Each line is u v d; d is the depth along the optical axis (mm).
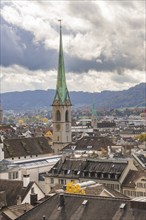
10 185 120438
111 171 165750
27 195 116750
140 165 194750
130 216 69812
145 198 73500
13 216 94562
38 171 190000
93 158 182500
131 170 166250
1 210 99000
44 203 80250
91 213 73375
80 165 174125
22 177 156375
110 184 163875
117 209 72125
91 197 76750
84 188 108812
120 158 184375
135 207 70750
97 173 168000
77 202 76938
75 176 171000
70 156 191500
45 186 178375
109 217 71250
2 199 113312
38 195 120875
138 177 158625
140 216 69125
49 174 177625
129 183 160875
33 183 119812
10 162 179625
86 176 169500
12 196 117250
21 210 97125
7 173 162375
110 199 74625
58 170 177000
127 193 160625
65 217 74875
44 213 77875
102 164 171000
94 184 117062
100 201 75125
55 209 77688
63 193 80312
